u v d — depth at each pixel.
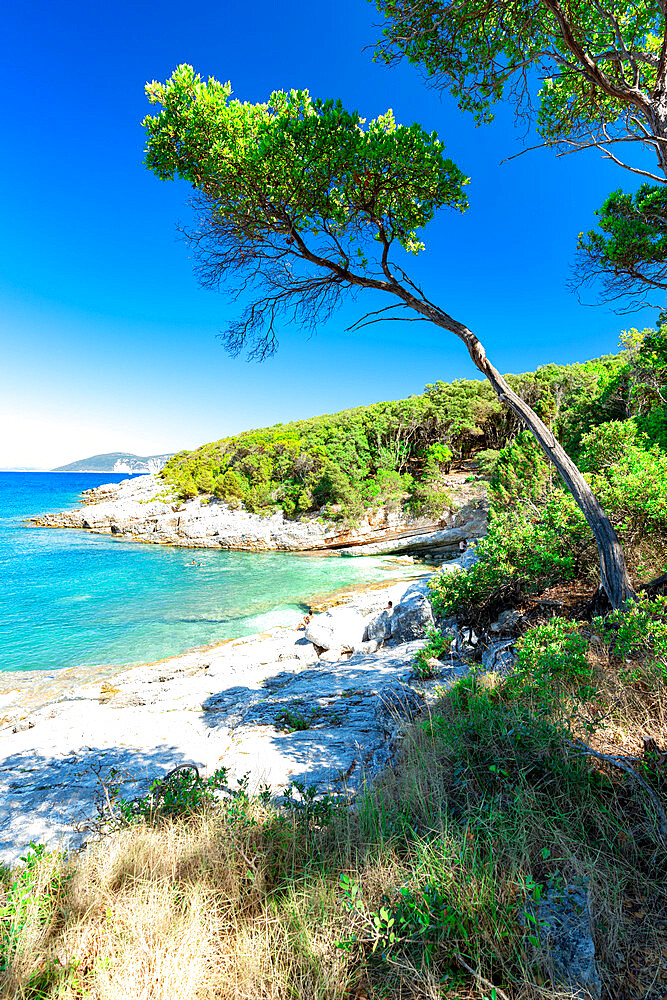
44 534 45.22
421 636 10.95
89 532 47.12
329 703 6.82
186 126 5.78
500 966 1.97
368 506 37.94
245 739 5.64
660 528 5.97
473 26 5.80
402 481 40.31
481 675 5.20
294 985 1.99
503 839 2.50
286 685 8.85
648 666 3.63
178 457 68.88
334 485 37.72
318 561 31.77
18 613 19.08
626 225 7.65
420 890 2.22
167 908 2.34
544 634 4.43
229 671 11.73
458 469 45.91
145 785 4.43
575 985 1.84
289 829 3.01
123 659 13.92
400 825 2.93
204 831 2.98
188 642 15.43
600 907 2.16
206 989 2.03
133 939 2.20
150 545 40.09
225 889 2.58
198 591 22.77
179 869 2.70
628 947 2.05
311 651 11.93
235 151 5.75
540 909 2.16
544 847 2.49
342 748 5.00
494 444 46.81
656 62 5.06
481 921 2.11
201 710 8.59
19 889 2.41
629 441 8.12
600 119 6.72
